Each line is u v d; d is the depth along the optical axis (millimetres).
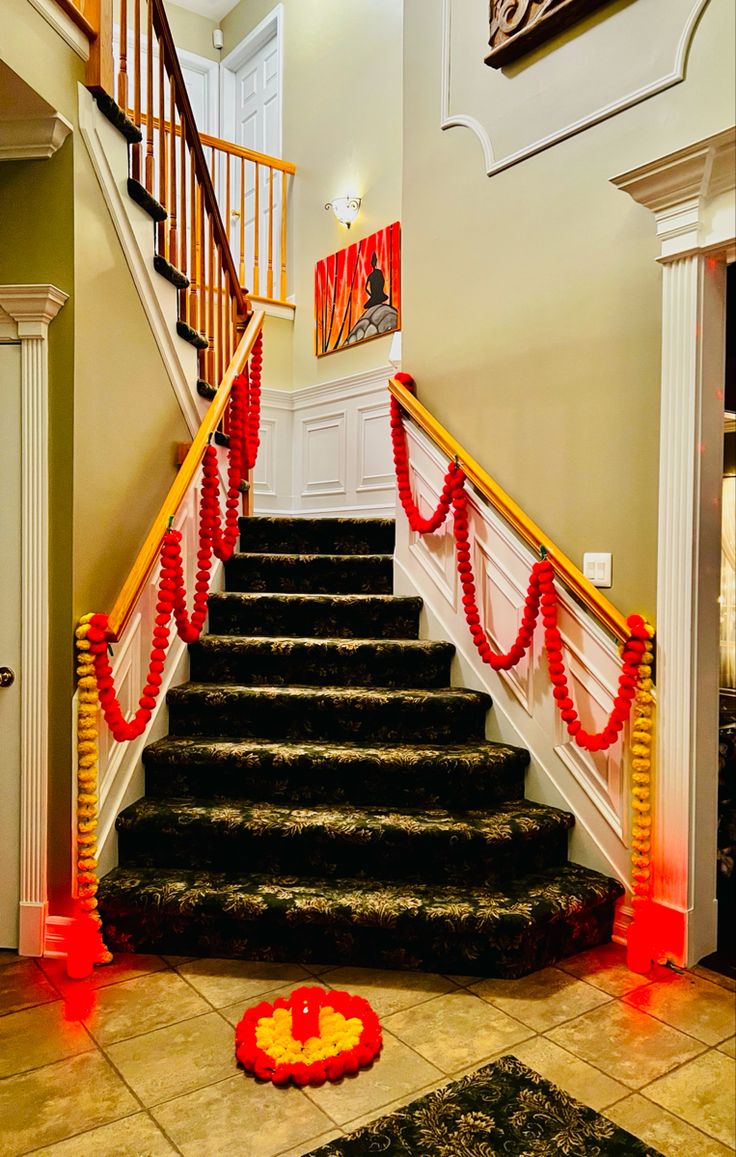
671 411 2445
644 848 2457
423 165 3461
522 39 2893
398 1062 1945
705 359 2408
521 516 2898
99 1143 1678
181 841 2656
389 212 5156
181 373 3354
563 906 2404
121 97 2957
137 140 2898
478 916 2307
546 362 2908
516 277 3029
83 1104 1795
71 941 2361
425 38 3438
